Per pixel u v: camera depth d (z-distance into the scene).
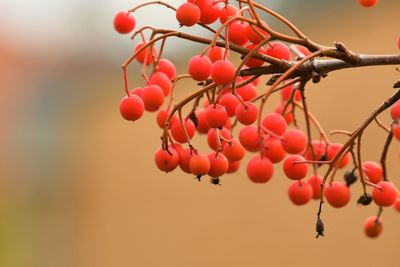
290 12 9.52
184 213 10.12
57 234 12.27
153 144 11.16
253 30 2.57
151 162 11.05
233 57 8.07
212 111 2.66
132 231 10.97
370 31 8.54
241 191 9.38
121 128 11.80
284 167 2.79
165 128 2.73
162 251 10.47
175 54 10.45
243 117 2.66
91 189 11.89
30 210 12.82
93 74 13.26
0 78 14.02
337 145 3.14
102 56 13.29
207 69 2.61
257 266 9.01
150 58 3.01
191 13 2.66
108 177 11.59
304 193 3.08
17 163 13.44
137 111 2.77
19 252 12.23
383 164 3.00
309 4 9.34
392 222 7.49
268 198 9.04
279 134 2.75
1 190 12.96
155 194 10.77
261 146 2.65
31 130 13.43
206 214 9.81
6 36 14.25
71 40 13.66
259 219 9.06
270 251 8.91
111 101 12.48
